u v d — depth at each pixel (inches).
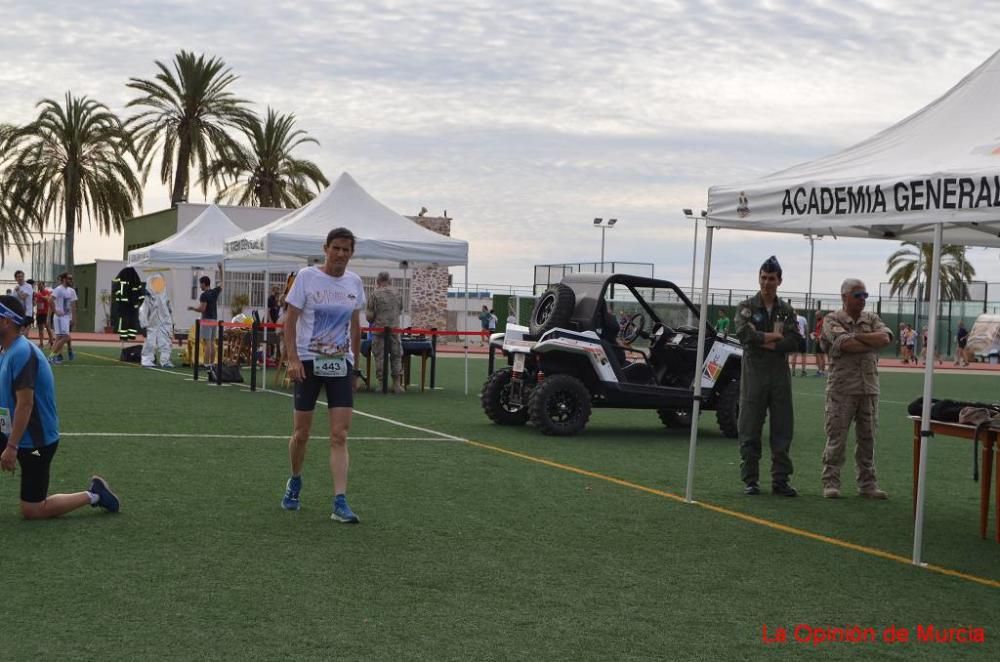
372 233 726.5
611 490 360.5
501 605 217.0
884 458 484.7
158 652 181.5
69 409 543.8
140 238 1937.7
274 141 1838.1
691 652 191.8
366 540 271.3
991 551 286.8
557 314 520.7
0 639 185.8
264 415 546.3
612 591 231.3
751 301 365.4
